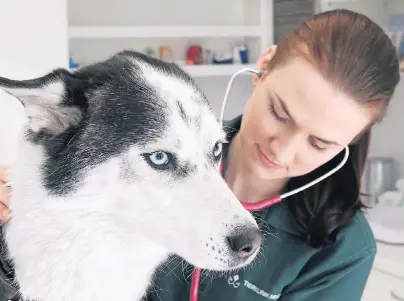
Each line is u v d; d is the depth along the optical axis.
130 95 1.03
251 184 1.28
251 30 2.62
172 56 2.64
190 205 0.98
